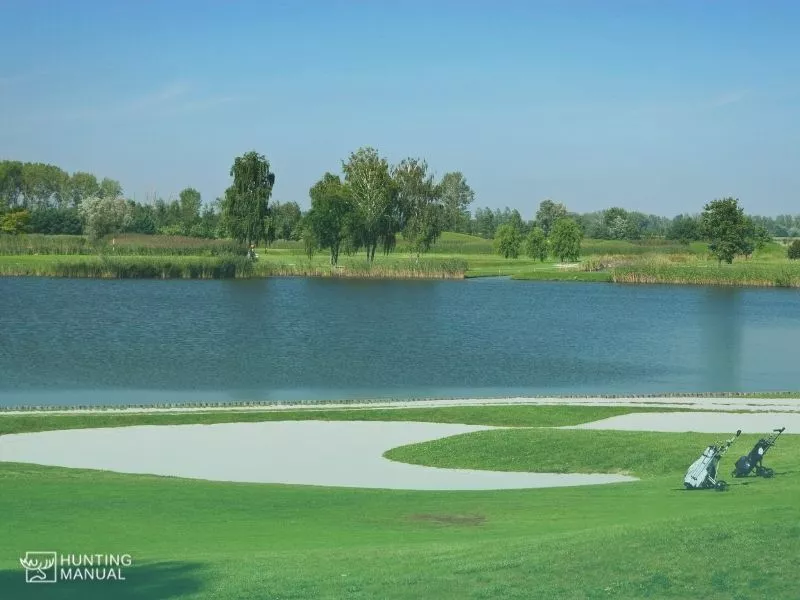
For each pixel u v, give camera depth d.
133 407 37.00
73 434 31.38
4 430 31.78
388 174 149.75
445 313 86.56
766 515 15.72
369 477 25.55
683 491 20.86
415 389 44.97
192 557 14.50
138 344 60.69
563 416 35.91
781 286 131.88
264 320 77.12
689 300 106.69
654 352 61.34
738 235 146.50
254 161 153.88
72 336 64.56
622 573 12.91
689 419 35.19
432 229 151.12
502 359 56.53
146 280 127.56
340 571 13.45
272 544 15.70
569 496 21.11
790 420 35.00
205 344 61.12
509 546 14.64
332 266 145.25
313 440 30.88
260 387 44.81
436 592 12.38
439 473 26.12
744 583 12.41
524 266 173.25
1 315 78.44
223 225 157.75
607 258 159.00
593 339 68.06
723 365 55.72
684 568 13.00
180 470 26.16
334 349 59.59
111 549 15.09
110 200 166.88
